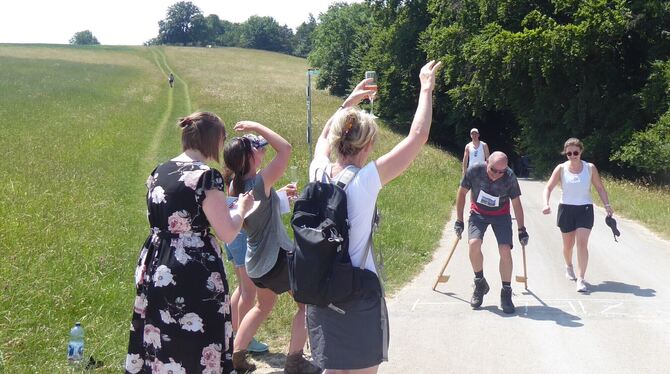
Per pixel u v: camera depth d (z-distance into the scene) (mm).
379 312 3521
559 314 7078
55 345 5547
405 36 39375
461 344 6125
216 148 4051
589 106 28219
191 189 3793
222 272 3928
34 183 13250
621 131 26828
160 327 3812
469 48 30625
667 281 8617
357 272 3465
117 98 37281
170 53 92250
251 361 5703
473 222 7363
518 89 30016
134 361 4000
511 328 6590
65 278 7184
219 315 3883
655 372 5422
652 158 23922
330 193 3510
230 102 38250
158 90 45219
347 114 3619
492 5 30984
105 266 8016
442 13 34344
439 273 8523
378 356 3518
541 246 11062
